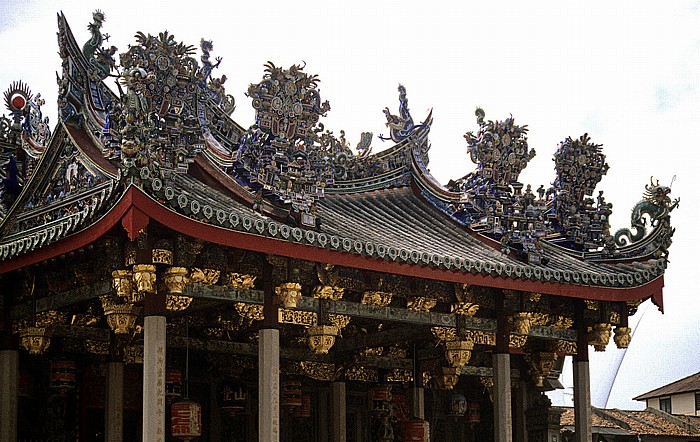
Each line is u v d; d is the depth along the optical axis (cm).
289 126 2328
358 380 3061
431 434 3381
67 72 2300
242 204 2272
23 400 2625
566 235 2997
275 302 2252
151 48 2198
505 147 2795
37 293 2411
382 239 2453
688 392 6919
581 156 3031
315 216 2314
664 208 2969
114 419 2556
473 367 3247
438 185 2962
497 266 2517
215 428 2931
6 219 2395
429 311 2619
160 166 2008
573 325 2945
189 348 2786
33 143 2614
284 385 3027
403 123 3066
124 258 2088
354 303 2455
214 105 2620
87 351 2584
